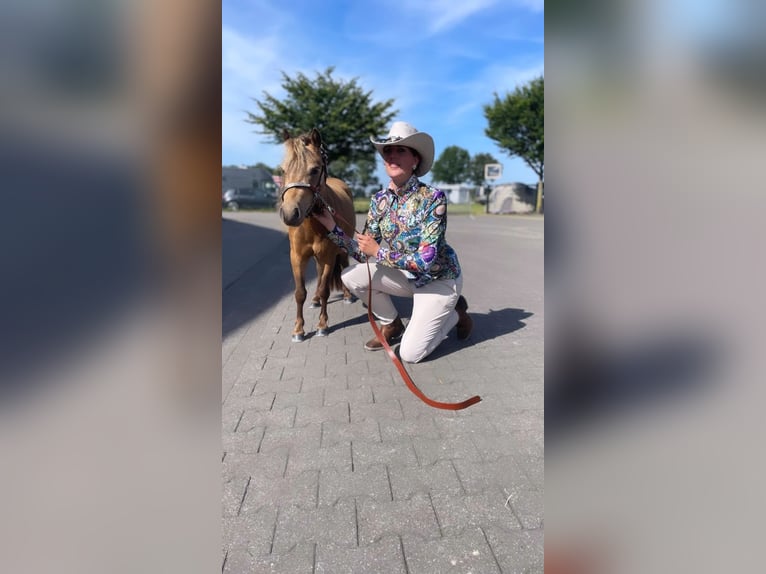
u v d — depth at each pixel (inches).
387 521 69.4
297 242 142.3
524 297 205.8
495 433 92.8
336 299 204.1
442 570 60.7
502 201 1138.7
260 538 66.2
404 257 117.3
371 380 118.1
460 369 124.7
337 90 1079.6
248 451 87.1
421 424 96.3
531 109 973.2
